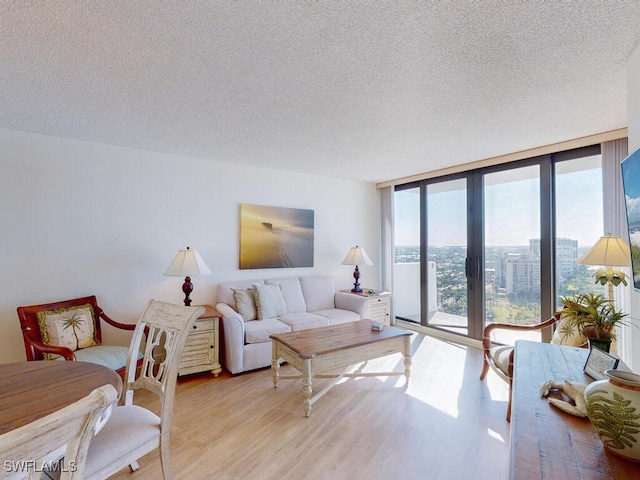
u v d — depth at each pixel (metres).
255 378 3.07
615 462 0.90
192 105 2.26
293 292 4.05
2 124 2.63
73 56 1.65
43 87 1.99
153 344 1.75
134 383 1.74
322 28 1.45
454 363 3.39
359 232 5.09
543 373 1.52
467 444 2.02
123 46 1.57
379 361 3.44
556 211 3.29
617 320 1.73
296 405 2.53
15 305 2.75
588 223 3.06
